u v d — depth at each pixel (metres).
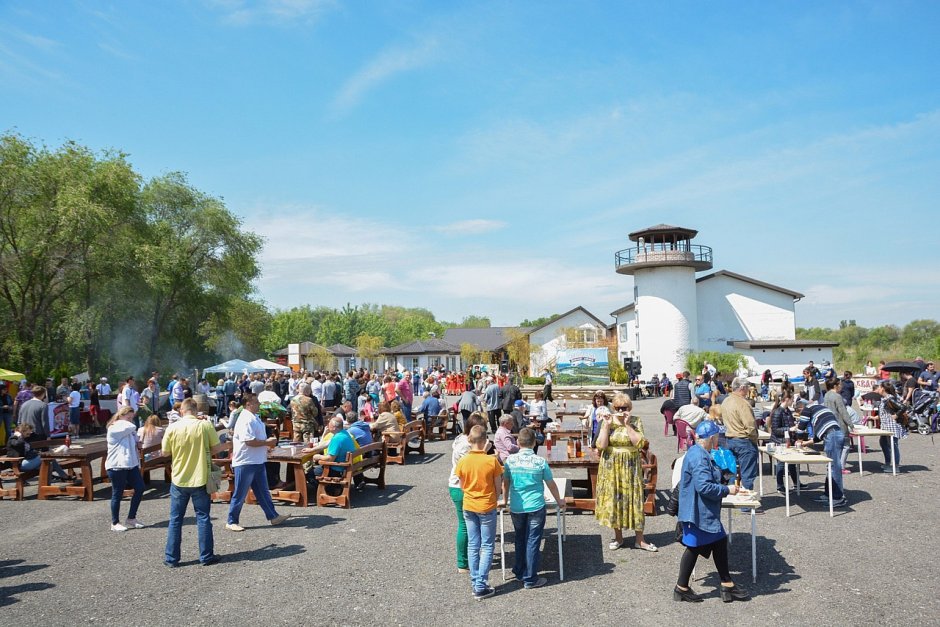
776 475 10.30
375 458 11.44
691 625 5.51
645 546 7.53
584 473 12.49
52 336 32.06
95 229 28.72
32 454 11.55
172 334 39.56
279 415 17.28
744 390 9.45
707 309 43.84
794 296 43.22
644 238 42.69
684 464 6.04
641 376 41.97
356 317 97.06
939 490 10.23
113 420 9.07
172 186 38.22
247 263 39.72
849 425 11.76
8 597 6.44
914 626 5.35
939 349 38.22
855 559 7.01
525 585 6.50
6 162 27.94
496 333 73.38
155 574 7.04
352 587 6.57
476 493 6.31
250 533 8.62
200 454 7.32
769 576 6.60
